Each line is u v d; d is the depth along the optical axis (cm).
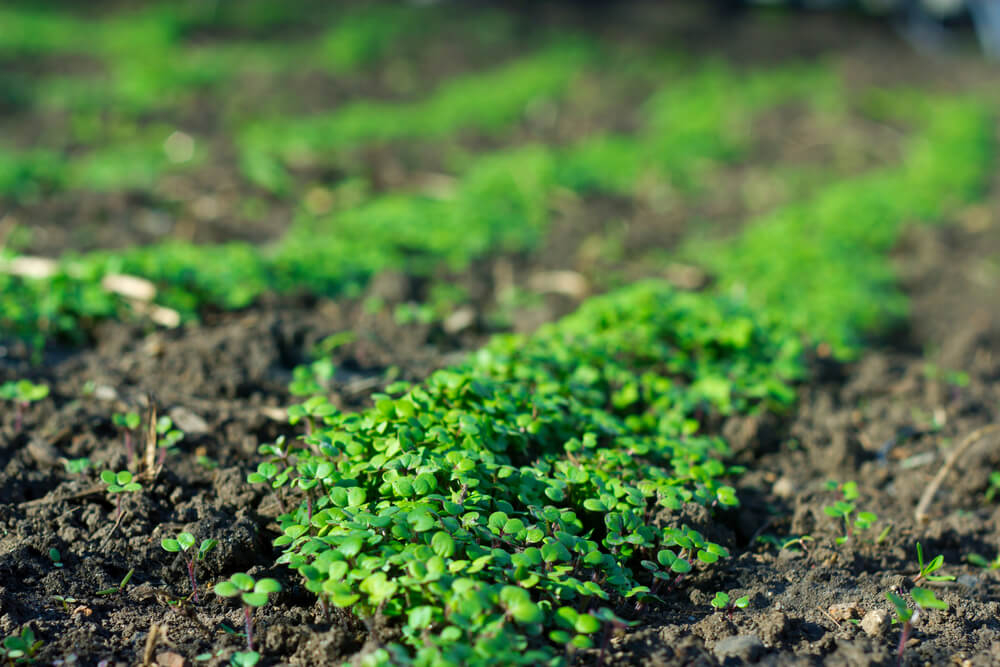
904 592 98
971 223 196
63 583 95
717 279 155
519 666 89
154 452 101
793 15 415
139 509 98
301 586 96
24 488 100
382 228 158
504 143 240
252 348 113
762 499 105
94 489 99
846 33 399
